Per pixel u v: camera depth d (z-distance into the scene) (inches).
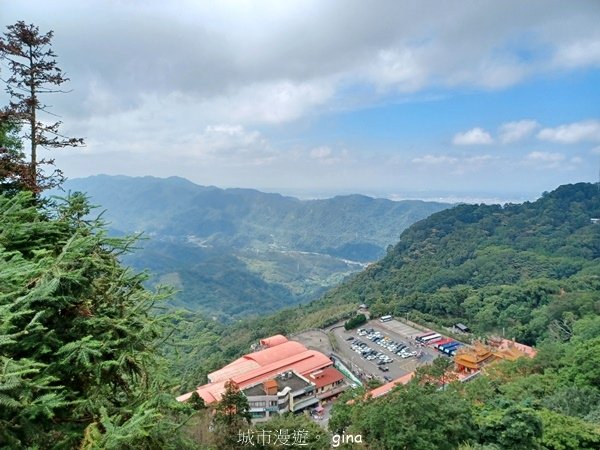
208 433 580.1
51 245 215.3
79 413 177.5
